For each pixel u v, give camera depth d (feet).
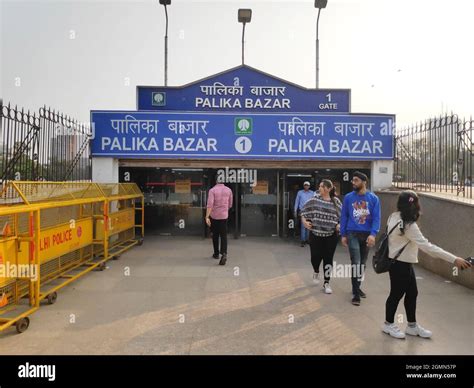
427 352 12.01
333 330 13.62
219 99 34.27
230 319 14.57
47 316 14.74
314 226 18.76
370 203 17.08
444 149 25.96
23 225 14.83
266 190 35.22
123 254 26.81
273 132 31.58
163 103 34.14
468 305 16.28
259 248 29.63
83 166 30.94
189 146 31.50
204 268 22.77
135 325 13.92
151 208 35.29
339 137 31.58
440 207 21.33
